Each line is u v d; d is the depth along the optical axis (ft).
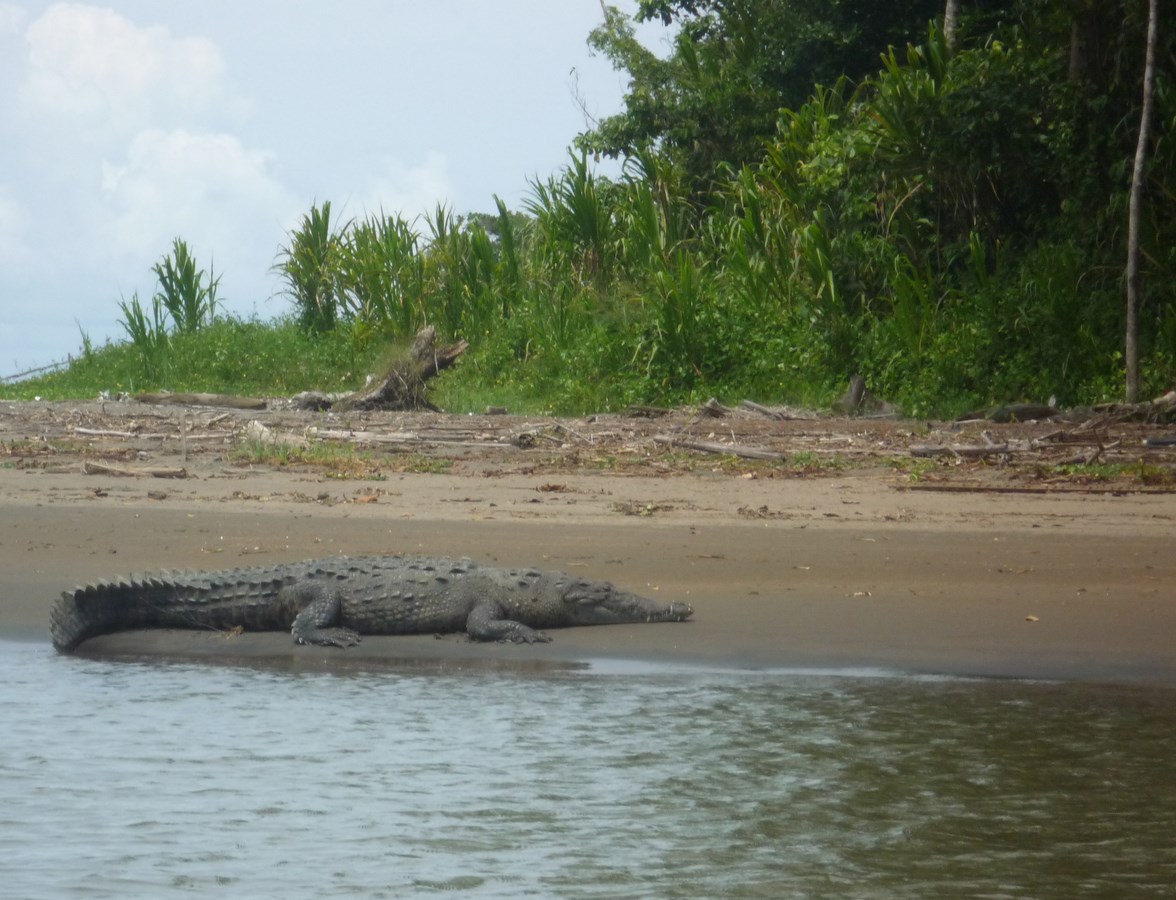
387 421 127.95
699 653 45.78
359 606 49.83
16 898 24.56
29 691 41.57
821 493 81.35
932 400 133.90
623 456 100.12
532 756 33.53
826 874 25.46
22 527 66.90
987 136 144.87
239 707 39.24
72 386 191.11
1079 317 138.72
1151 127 139.13
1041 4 148.25
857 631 47.83
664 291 154.30
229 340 196.85
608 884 25.12
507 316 183.11
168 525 68.03
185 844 27.40
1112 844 26.86
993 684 41.19
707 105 197.16
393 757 33.60
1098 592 52.90
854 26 185.98
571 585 50.29
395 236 192.13
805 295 152.56
